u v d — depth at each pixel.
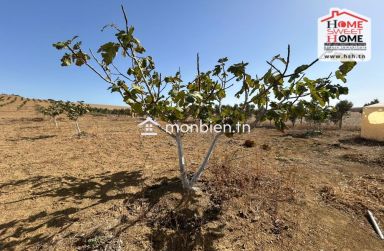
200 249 3.49
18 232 3.77
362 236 3.94
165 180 5.67
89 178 5.98
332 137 12.68
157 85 4.55
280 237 3.79
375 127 11.31
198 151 8.77
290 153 8.84
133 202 4.66
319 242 3.73
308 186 5.61
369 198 5.14
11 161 7.68
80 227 3.88
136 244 3.52
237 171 5.93
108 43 3.39
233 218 4.16
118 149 9.23
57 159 7.83
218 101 4.68
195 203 4.49
